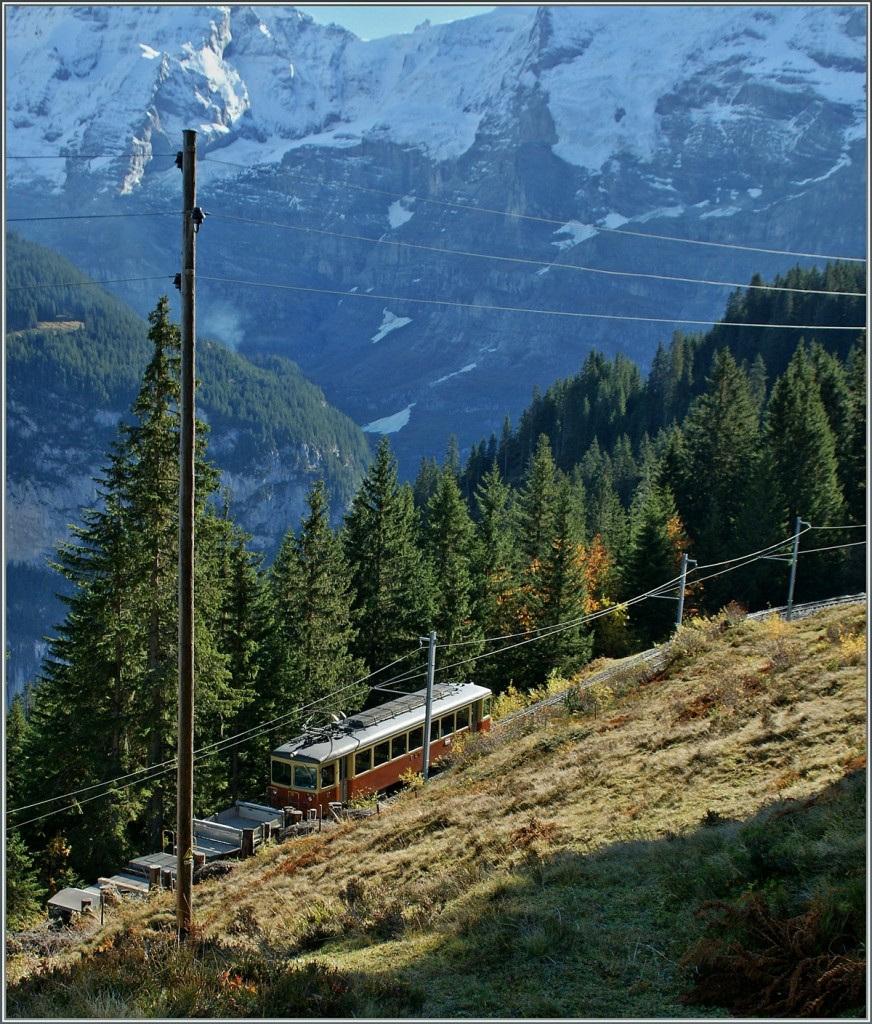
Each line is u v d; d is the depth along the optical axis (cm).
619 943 1222
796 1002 994
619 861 1529
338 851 2431
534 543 7675
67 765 3766
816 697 2250
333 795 3534
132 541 3588
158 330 3578
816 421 7794
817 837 1338
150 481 3588
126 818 3700
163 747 3772
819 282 17100
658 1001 1072
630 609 6881
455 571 5962
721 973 1066
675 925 1238
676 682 3142
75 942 2222
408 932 1494
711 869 1342
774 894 1216
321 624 5091
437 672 5825
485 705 4453
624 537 7906
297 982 1221
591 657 6475
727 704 2452
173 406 3684
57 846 3725
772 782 1734
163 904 2383
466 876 1722
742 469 8238
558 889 1474
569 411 16562
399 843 2288
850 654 2528
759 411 11731
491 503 7512
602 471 12119
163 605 3597
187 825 1731
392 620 5900
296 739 3700
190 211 1697
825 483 7488
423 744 3991
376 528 6031
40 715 4019
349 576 5766
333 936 1600
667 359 17225
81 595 3775
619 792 2028
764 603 6931
